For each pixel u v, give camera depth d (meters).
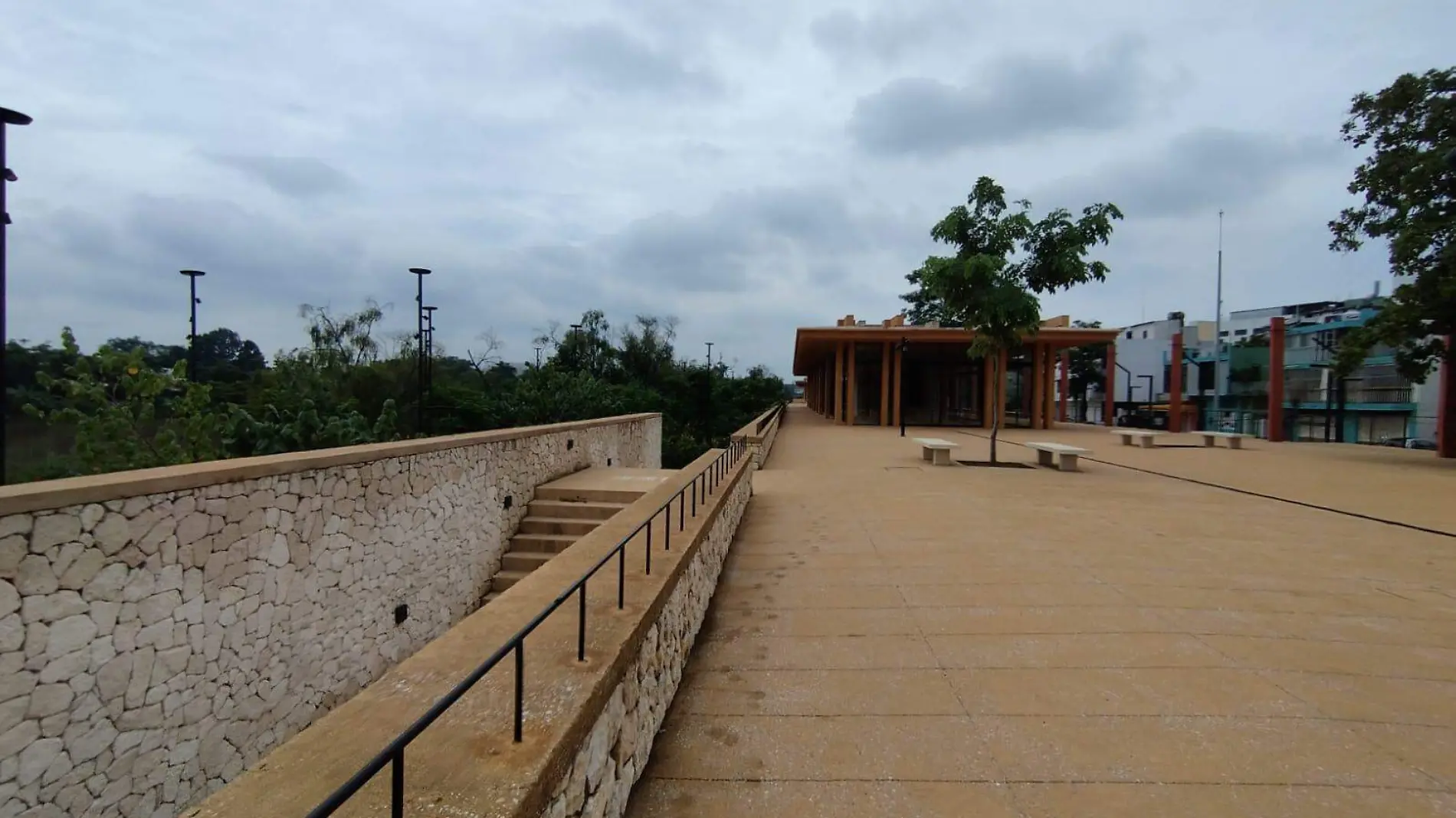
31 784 3.75
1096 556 6.41
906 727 3.26
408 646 7.38
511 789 1.57
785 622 4.72
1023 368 32.81
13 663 3.66
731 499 6.88
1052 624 4.60
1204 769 2.87
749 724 3.32
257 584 5.30
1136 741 3.10
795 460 15.34
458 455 8.46
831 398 37.09
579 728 2.00
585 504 10.56
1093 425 32.31
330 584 6.16
